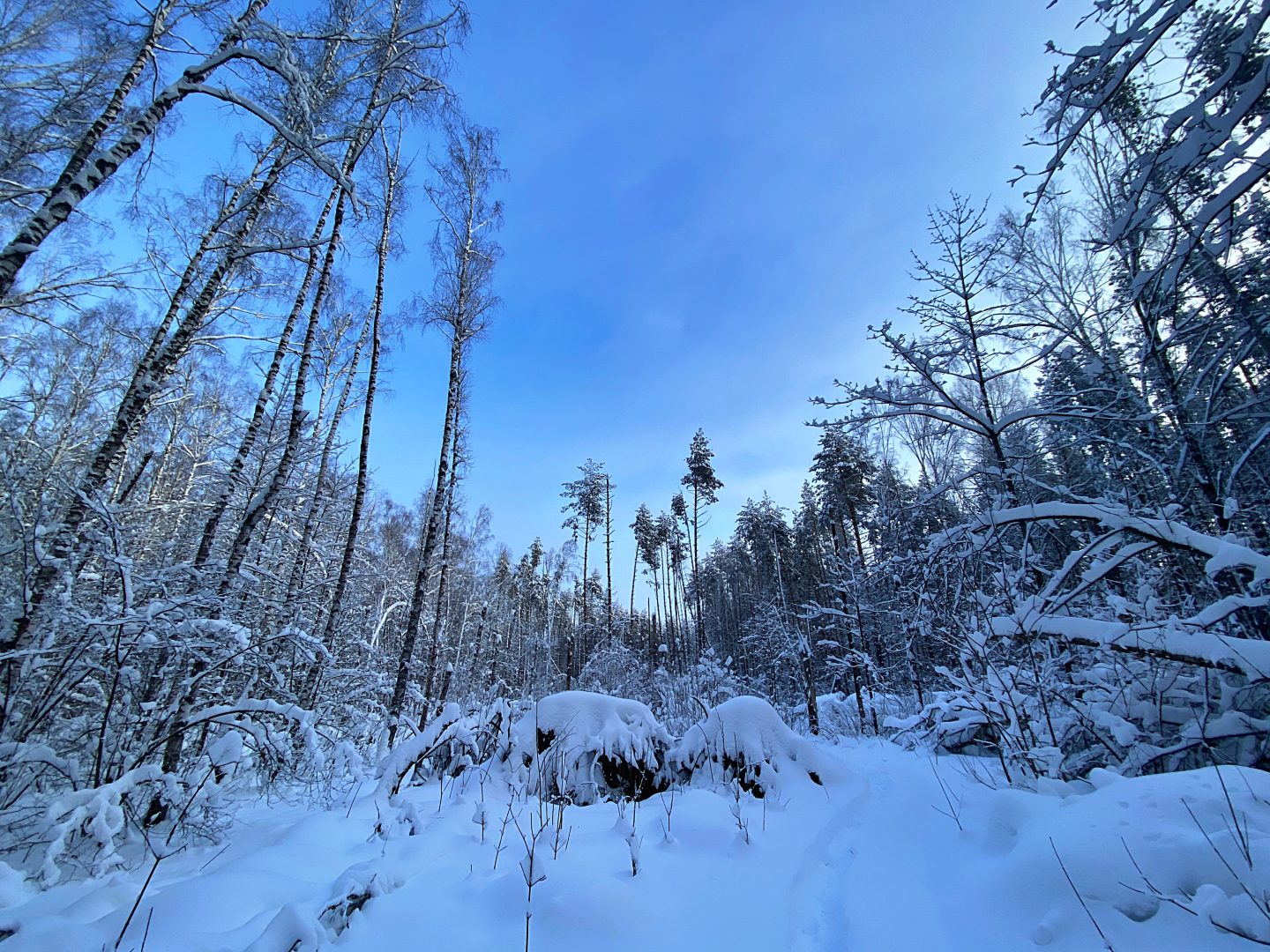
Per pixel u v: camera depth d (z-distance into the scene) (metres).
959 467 11.73
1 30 7.46
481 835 4.02
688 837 4.14
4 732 4.11
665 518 38.31
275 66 5.95
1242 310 5.72
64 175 5.00
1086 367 7.14
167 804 4.25
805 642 15.16
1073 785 3.75
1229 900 1.95
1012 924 2.47
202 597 5.10
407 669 10.05
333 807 4.98
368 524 19.00
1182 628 4.50
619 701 7.03
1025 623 5.38
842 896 3.36
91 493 4.82
